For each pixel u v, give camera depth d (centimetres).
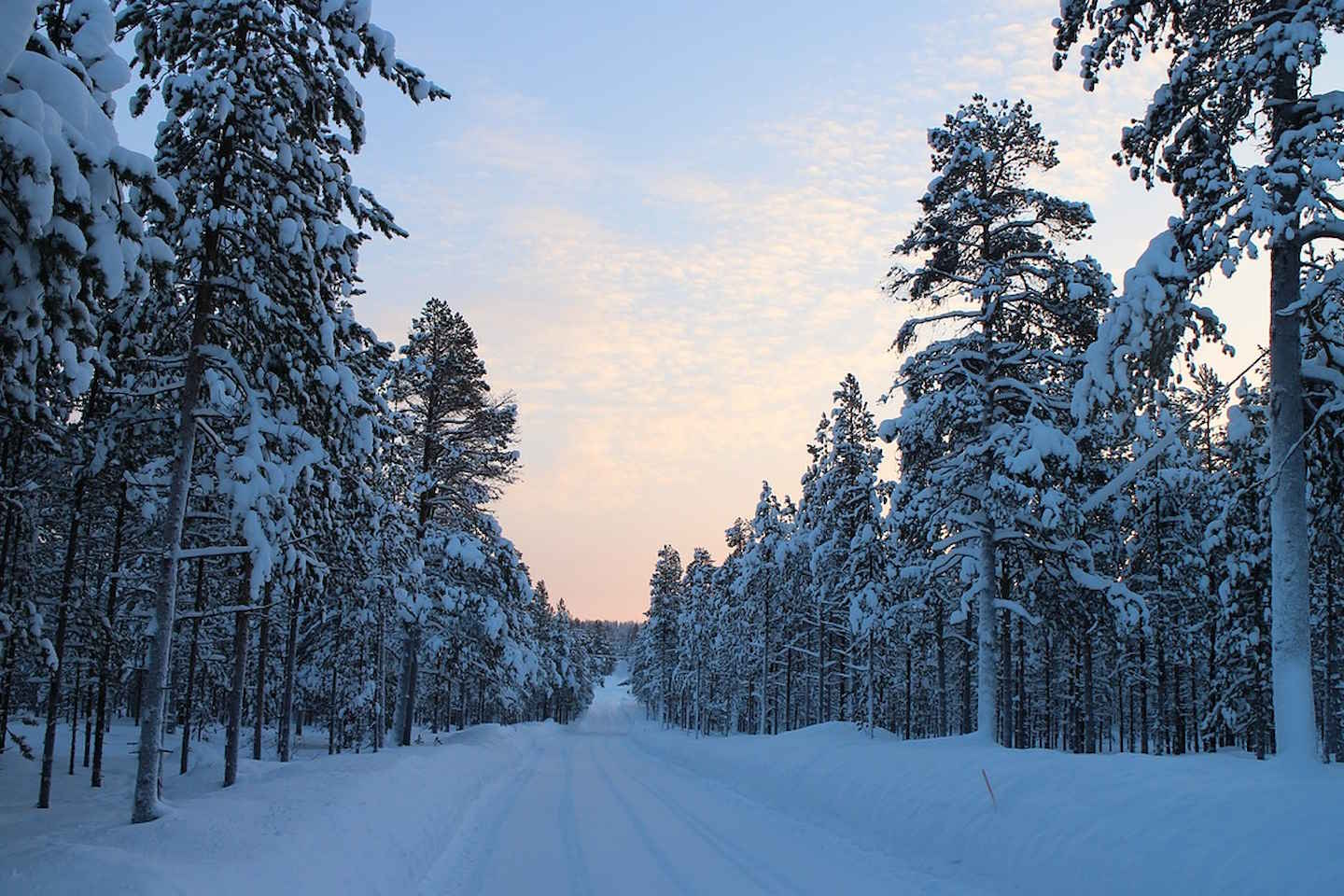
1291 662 1012
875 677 4000
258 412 1206
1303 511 1048
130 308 1039
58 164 596
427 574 2966
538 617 7725
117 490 1545
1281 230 1020
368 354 1384
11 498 1271
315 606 2423
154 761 974
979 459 1922
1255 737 2711
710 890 965
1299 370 1081
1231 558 2250
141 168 684
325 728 5384
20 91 605
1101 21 1252
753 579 4909
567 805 1753
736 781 2084
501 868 1098
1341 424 1124
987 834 1009
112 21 800
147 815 948
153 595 2022
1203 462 2514
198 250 1096
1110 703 4847
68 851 652
